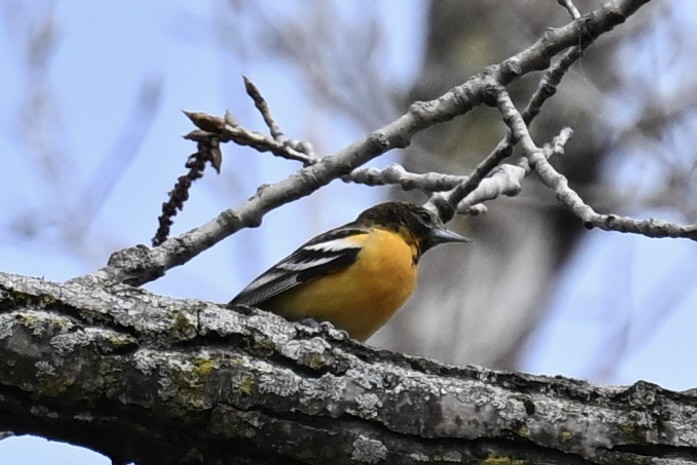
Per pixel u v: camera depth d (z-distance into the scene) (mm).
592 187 16734
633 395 7844
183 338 7641
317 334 7883
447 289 16844
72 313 7570
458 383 7816
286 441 7578
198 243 10297
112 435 7562
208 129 10953
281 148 11156
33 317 7453
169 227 10875
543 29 17625
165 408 7484
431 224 13055
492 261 17094
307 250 11977
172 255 10172
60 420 7484
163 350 7590
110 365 7453
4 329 7395
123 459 7656
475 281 16906
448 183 11945
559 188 9828
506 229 17312
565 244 17438
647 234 9297
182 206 10898
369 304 11938
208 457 7613
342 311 11891
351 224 13258
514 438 7672
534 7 17688
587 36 10492
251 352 7730
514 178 12117
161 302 7758
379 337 16453
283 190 10656
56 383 7391
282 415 7586
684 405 7840
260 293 11828
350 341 7891
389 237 12180
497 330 16547
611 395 7875
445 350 16359
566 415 7742
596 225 9547
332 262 11789
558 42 10539
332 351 7801
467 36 17844
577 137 17125
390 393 7707
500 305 16766
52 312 7547
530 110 10875
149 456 7637
